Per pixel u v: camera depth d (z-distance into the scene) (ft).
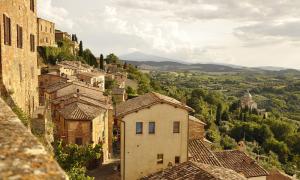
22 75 86.63
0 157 16.07
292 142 374.63
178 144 115.44
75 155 90.27
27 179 14.52
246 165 136.15
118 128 186.91
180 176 72.95
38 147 17.81
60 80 224.12
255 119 472.03
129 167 112.16
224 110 488.02
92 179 81.25
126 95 294.05
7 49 69.97
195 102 440.86
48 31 379.96
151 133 112.98
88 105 147.43
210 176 68.95
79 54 453.99
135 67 583.17
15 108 67.46
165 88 538.06
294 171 265.54
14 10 76.69
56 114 143.74
